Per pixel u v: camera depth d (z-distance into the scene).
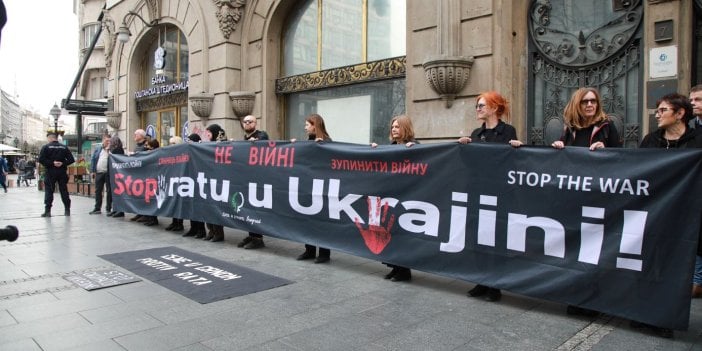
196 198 7.18
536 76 6.94
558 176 3.93
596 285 3.70
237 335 3.48
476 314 3.96
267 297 4.38
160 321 3.75
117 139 9.80
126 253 6.12
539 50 6.86
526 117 6.97
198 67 11.76
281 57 10.91
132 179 8.68
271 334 3.51
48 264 5.54
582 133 4.20
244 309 4.05
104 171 10.02
